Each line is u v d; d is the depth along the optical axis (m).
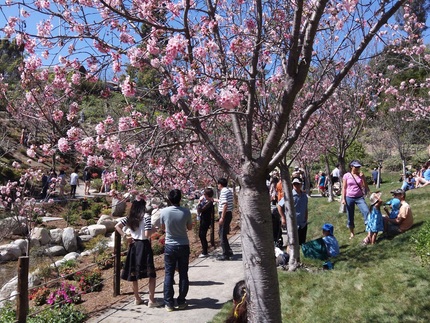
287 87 3.48
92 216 18.95
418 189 12.78
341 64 5.72
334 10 4.91
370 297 5.52
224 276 7.84
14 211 13.34
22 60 4.26
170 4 4.22
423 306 5.05
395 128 23.97
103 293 7.47
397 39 10.44
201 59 4.06
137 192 4.84
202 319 5.92
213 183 12.16
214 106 4.30
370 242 8.05
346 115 12.02
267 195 3.63
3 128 14.02
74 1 4.44
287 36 4.48
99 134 3.91
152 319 6.02
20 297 5.55
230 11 5.17
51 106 4.35
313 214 13.45
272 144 3.51
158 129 3.94
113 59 4.11
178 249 6.26
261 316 3.43
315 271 6.97
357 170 8.99
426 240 6.09
